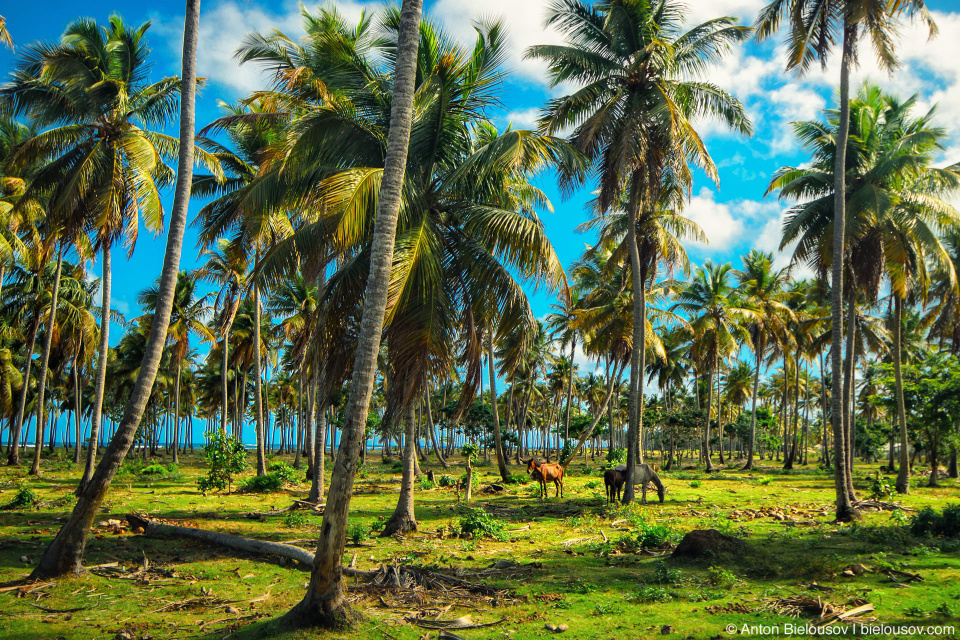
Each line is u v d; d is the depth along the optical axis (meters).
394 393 10.77
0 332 32.97
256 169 20.92
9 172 17.50
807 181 19.16
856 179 19.12
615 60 18.42
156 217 16.77
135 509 15.27
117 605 6.94
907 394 24.25
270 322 41.84
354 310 12.05
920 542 11.01
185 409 64.06
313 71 12.72
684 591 7.57
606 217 25.55
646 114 17.12
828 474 37.19
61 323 31.61
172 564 9.14
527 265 11.45
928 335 36.50
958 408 20.16
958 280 27.88
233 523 13.43
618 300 29.89
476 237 12.70
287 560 9.44
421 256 10.19
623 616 6.57
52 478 24.64
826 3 15.23
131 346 44.16
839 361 14.91
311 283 12.08
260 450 24.31
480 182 12.45
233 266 16.59
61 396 53.72
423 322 10.85
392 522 12.38
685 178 17.48
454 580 7.96
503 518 15.04
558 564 9.48
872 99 19.61
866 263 20.81
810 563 8.53
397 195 6.73
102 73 17.00
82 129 16.86
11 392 35.06
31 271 29.31
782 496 21.47
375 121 12.84
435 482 25.47
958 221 19.30
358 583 7.97
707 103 18.05
